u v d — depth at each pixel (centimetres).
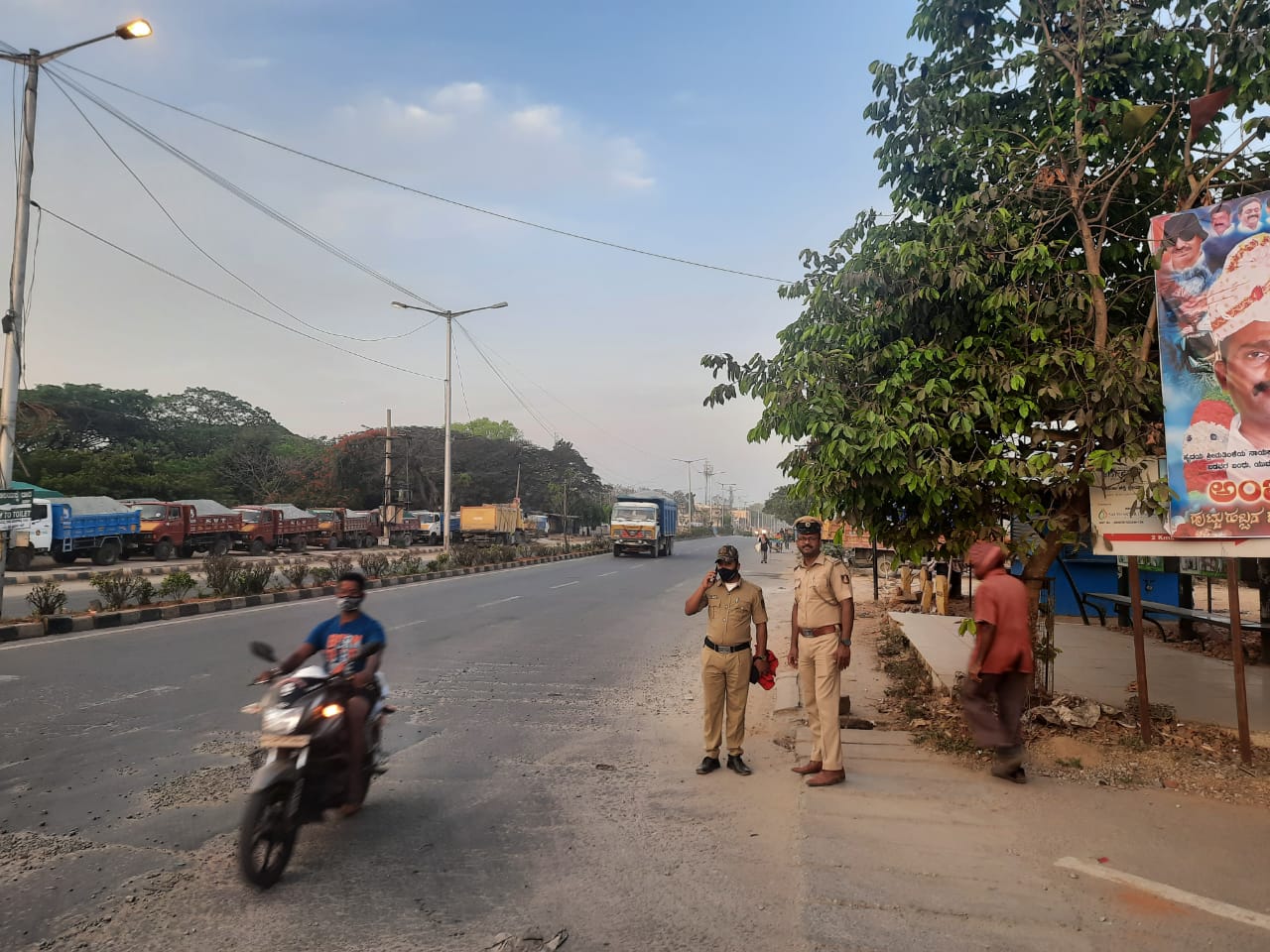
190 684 811
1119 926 343
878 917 351
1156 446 586
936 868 401
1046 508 645
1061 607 1289
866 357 629
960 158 661
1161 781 517
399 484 5950
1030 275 612
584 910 358
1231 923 346
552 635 1235
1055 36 684
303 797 403
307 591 1836
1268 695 708
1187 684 753
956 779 535
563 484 8100
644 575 2573
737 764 566
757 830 457
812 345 657
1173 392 548
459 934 336
